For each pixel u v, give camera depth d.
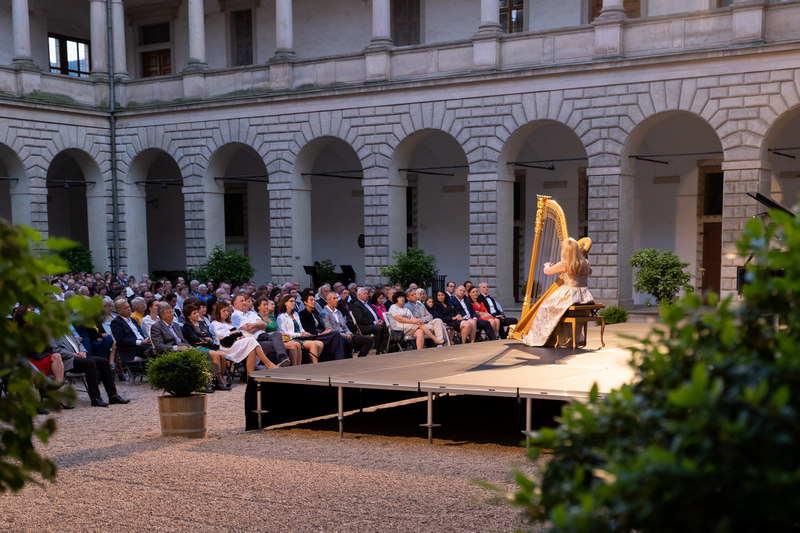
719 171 28.89
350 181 36.56
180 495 8.02
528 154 32.16
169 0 36.72
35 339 3.41
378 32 29.48
